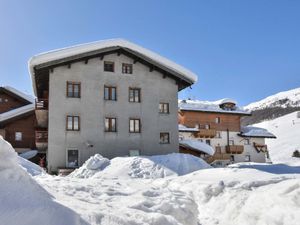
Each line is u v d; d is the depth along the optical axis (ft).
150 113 88.48
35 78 84.43
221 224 29.84
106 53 85.71
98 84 84.69
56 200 13.23
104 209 14.78
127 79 87.86
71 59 81.51
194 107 144.36
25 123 113.50
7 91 121.90
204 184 37.47
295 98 652.48
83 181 26.25
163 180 46.70
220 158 132.57
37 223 10.82
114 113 85.05
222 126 146.20
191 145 105.09
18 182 12.24
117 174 55.67
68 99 81.51
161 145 88.17
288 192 28.45
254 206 29.40
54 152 78.28
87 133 81.51
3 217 10.40
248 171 42.80
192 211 21.08
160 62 88.69
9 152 13.15
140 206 17.95
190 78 90.68
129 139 85.25
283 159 213.66
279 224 25.57
